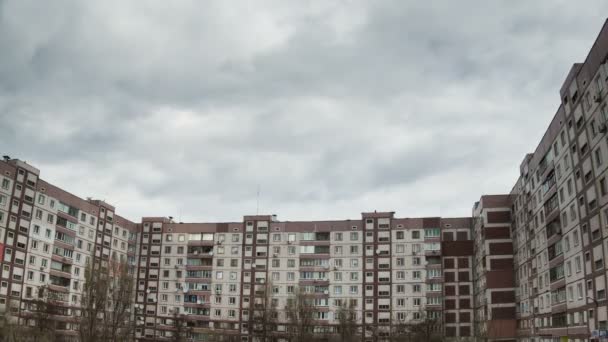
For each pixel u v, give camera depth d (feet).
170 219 440.86
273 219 422.41
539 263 262.06
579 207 204.03
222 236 421.18
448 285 375.04
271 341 374.63
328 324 384.27
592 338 190.39
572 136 210.59
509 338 303.89
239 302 404.77
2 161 307.78
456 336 355.56
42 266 329.93
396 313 377.91
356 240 399.03
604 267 181.68
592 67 186.80
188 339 395.55
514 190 313.12
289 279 401.90
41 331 288.71
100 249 384.68
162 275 421.18
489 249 319.88
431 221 388.98
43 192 336.70
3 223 304.71
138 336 407.44
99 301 261.24
